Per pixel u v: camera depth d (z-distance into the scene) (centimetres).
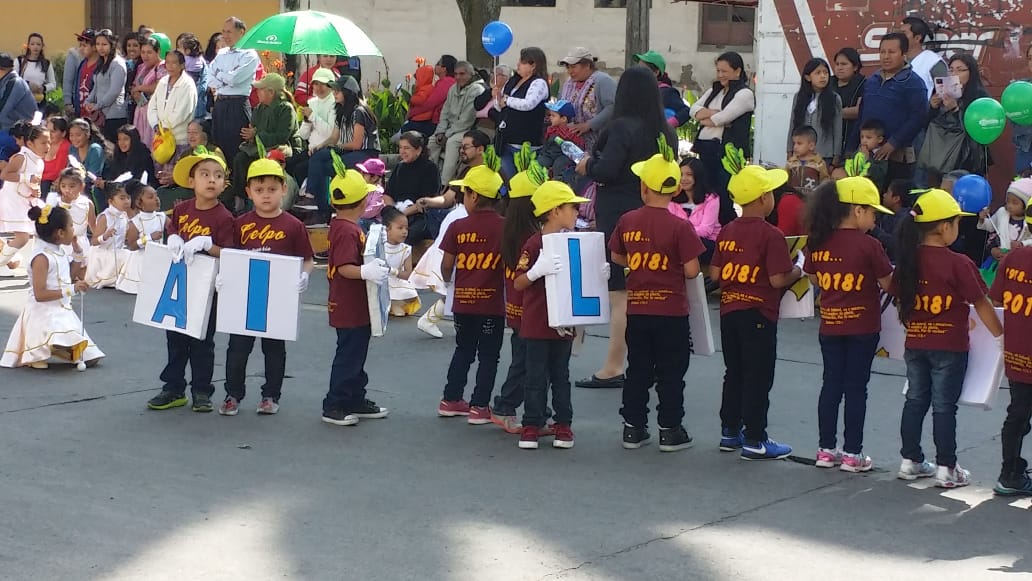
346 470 616
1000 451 661
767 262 630
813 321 1004
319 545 508
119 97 1495
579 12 2131
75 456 630
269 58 1833
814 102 1055
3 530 519
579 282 639
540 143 1144
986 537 531
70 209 1127
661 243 641
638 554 505
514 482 601
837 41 1097
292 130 1291
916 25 1035
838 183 617
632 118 745
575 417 728
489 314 700
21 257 1228
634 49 1380
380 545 510
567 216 650
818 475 619
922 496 587
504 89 1158
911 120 993
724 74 1084
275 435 678
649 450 663
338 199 692
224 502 562
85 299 1078
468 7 1622
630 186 752
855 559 503
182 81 1332
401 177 1134
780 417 729
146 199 1105
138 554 495
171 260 704
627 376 662
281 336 695
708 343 664
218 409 731
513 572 482
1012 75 1039
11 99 1455
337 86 1309
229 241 716
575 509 561
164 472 606
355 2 2197
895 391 787
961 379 594
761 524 545
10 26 2339
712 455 654
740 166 637
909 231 593
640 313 648
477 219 702
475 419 706
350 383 700
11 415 709
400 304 1012
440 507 561
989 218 959
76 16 2325
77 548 500
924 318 593
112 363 846
